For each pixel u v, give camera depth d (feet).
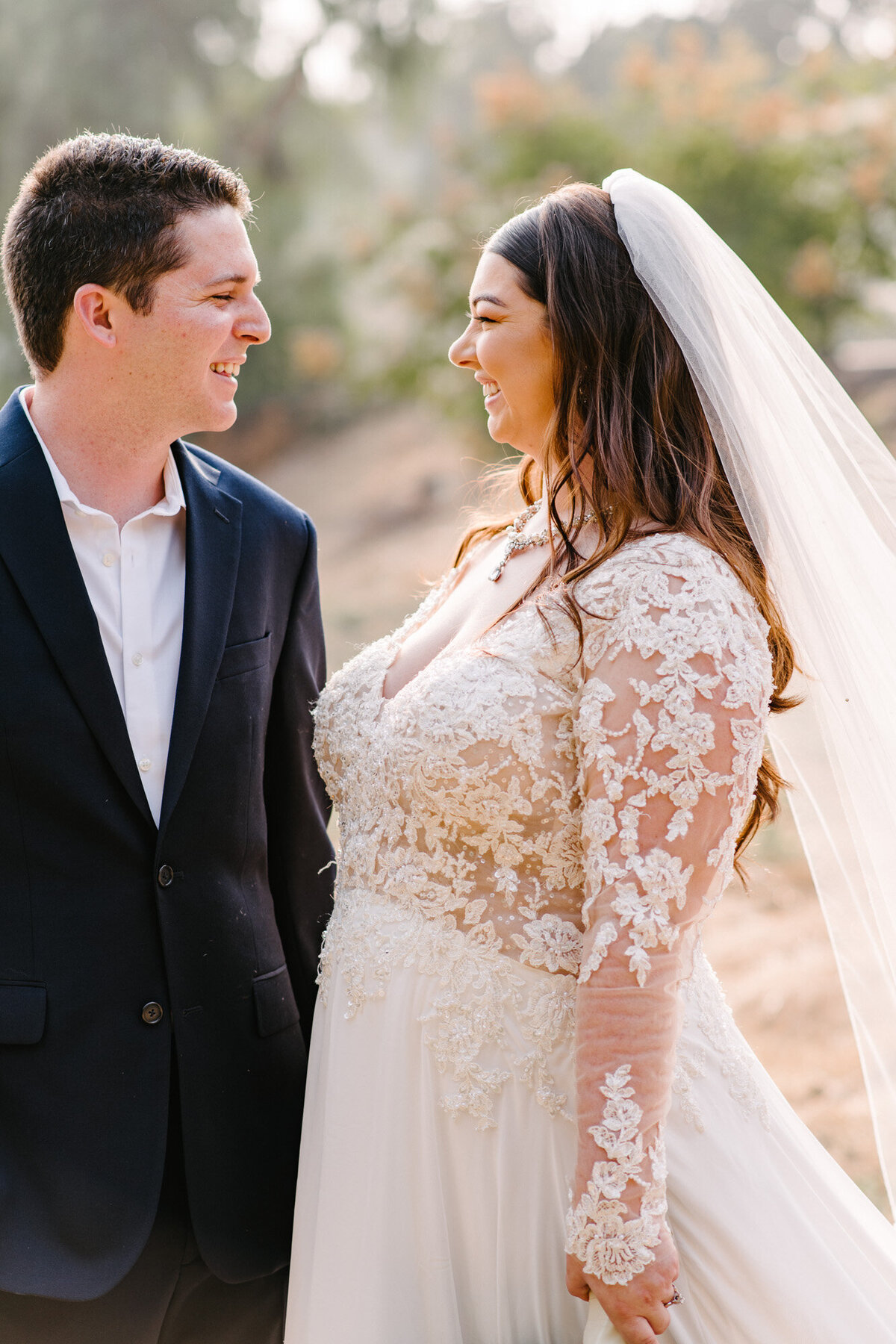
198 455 6.83
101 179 5.82
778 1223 5.50
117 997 5.98
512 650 5.53
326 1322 5.60
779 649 5.83
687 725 5.00
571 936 5.54
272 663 6.77
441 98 49.96
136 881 6.04
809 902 16.79
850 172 27.91
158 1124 6.00
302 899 7.08
